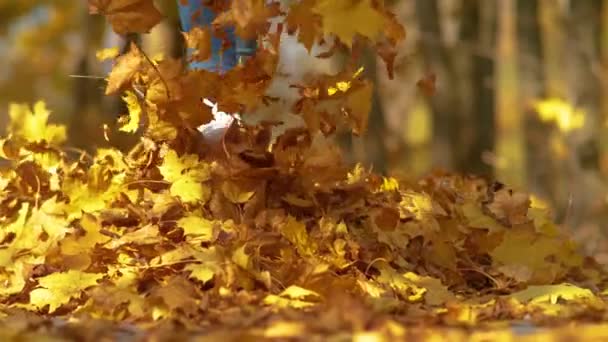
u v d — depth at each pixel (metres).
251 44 4.81
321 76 4.62
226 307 3.91
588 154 11.57
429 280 4.47
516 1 13.24
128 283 4.15
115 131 6.27
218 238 4.41
